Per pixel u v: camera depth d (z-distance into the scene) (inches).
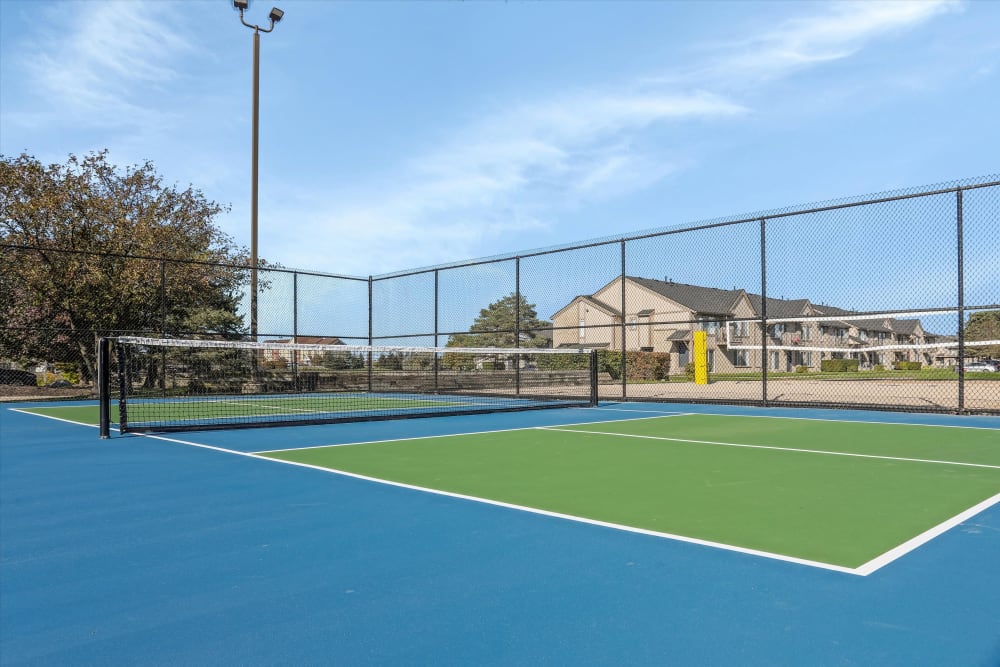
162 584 107.0
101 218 730.8
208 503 167.5
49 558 121.6
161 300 647.8
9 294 684.1
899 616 90.8
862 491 177.6
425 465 226.4
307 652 81.4
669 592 101.0
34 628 89.8
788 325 1357.0
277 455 253.0
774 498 169.2
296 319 708.0
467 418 412.5
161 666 78.2
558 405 489.4
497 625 89.0
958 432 317.1
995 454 244.1
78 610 96.2
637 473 208.1
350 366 739.4
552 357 807.1
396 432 334.3
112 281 695.7
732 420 386.6
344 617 92.4
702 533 135.2
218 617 93.0
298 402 583.5
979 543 126.7
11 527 144.4
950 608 93.7
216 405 548.1
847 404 449.1
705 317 1305.4
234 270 740.0
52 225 712.4
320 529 140.5
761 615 91.6
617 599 98.2
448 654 80.1
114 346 687.1
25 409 517.0
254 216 697.6
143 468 223.6
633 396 561.9
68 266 689.6
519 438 304.2
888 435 306.0
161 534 137.6
